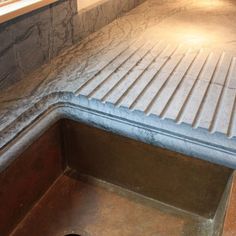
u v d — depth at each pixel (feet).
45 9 2.50
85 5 3.21
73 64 2.68
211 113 2.05
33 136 1.99
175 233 2.22
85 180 2.59
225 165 1.87
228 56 2.92
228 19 3.96
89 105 2.17
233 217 1.55
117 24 3.71
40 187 2.33
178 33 3.45
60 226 2.26
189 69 2.63
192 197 2.24
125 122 2.07
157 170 2.23
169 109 2.07
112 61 2.74
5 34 2.17
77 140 2.39
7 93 2.27
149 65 2.68
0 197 1.89
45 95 2.23
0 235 2.03
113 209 2.38
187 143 1.93
